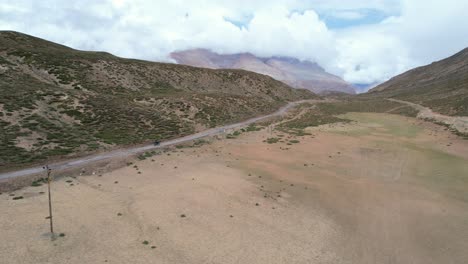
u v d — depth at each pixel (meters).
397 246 25.73
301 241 26.03
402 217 30.84
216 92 122.88
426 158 52.22
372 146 60.78
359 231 28.03
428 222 29.86
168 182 39.06
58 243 24.27
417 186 39.31
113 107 71.25
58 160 44.59
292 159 51.06
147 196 34.25
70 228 26.61
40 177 38.06
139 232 26.41
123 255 23.11
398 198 35.44
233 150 56.78
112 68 108.44
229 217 29.78
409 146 60.84
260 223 28.84
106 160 46.09
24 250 23.14
